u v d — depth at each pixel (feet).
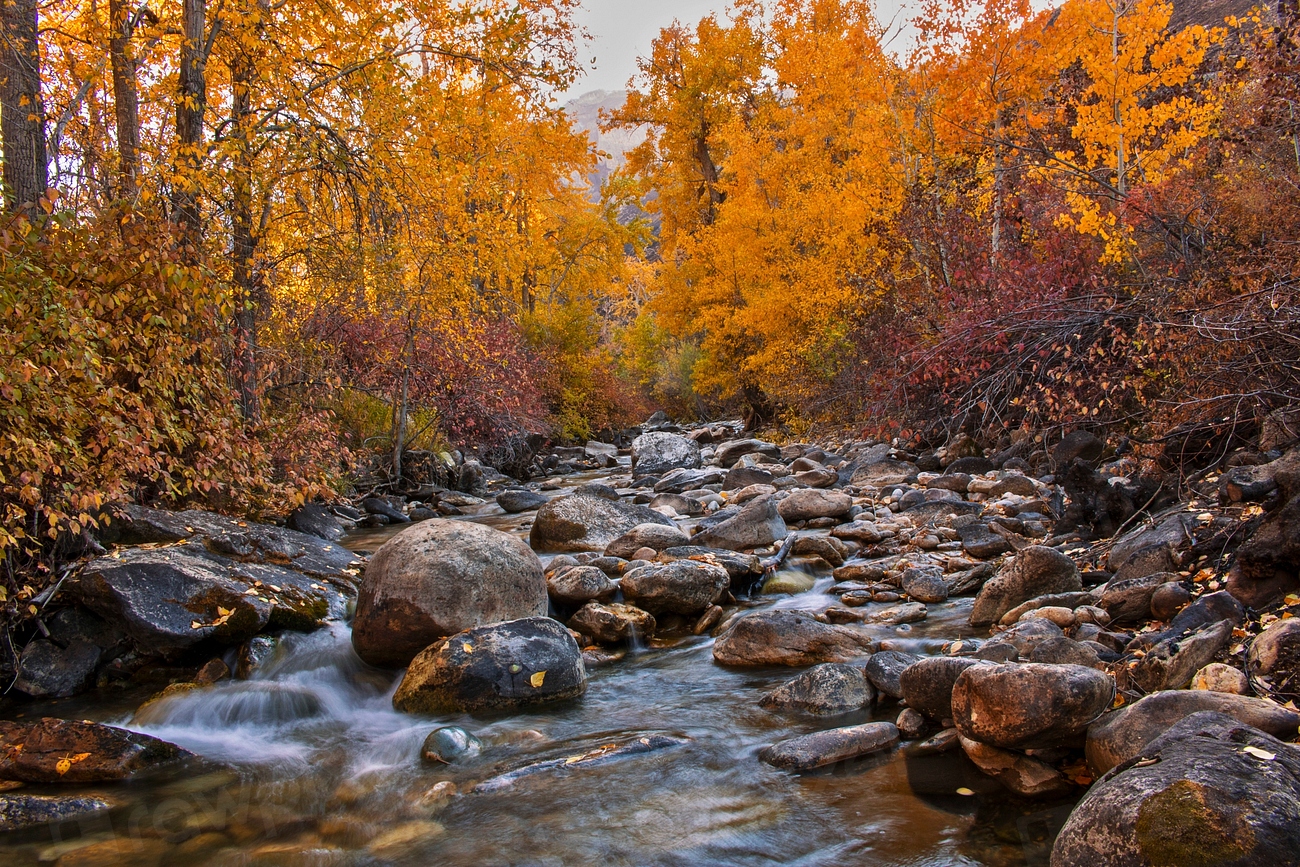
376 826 11.21
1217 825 7.00
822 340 54.75
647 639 19.44
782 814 10.73
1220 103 31.09
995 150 39.91
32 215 21.02
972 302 36.65
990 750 11.27
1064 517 22.36
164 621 17.46
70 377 17.65
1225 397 19.03
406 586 17.17
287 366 35.24
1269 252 22.38
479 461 58.13
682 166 88.94
